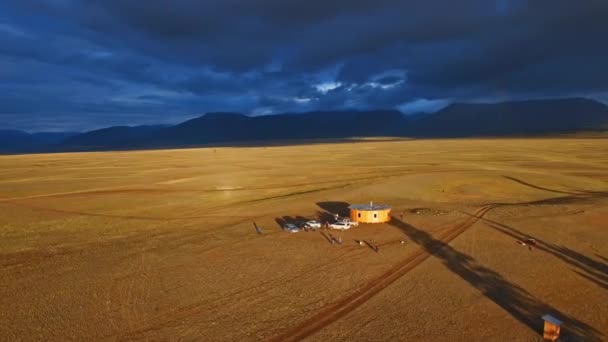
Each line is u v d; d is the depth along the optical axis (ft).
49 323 96.84
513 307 101.71
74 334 91.76
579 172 353.51
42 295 112.16
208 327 94.02
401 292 110.83
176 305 105.29
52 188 289.33
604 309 100.01
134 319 98.22
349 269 128.06
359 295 109.60
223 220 196.34
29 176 356.59
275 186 292.61
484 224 177.06
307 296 109.40
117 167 433.89
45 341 89.10
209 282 119.75
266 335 90.27
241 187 290.15
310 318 97.55
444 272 124.47
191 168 415.03
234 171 382.22
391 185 279.28
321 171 373.81
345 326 93.61
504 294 108.99
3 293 113.70
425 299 106.52
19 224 191.83
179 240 163.84
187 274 126.31
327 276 122.72
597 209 196.85
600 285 114.01
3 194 266.57
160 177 343.67
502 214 193.26
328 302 105.70
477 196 256.32
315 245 152.87
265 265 132.77
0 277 125.39
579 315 97.35
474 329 91.40
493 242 152.46
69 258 142.92
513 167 390.42
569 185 293.84
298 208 219.41
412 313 99.14
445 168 383.24
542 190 276.21
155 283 119.55
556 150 632.38
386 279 119.85
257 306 104.27
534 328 91.66
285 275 124.16
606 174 341.21
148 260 139.64
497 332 89.97
